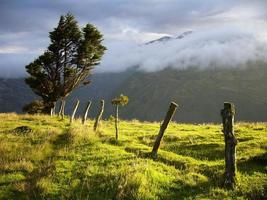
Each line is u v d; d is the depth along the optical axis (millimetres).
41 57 56000
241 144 23484
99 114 29234
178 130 33125
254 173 17125
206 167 18141
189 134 29047
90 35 56594
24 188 15492
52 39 56188
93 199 14484
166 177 16516
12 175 17188
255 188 15078
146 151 21594
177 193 15070
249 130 30266
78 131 25344
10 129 28688
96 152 20938
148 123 42406
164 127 20469
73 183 15773
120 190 14742
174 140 26562
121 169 16859
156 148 20562
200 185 15766
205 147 23266
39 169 17734
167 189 15414
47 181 15953
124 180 15273
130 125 37906
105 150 21438
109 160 19172
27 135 25422
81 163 18766
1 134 25953
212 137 27156
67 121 38188
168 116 20469
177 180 16312
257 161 19047
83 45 55188
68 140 23859
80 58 55781
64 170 17531
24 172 17734
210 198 14391
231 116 15867
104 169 17500
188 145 24000
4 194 15148
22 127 27703
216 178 16484
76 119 42469
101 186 15359
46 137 24344
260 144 23172
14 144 22375
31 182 16188
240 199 14320
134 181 15172
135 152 21562
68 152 20969
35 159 19719
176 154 21438
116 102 25547
